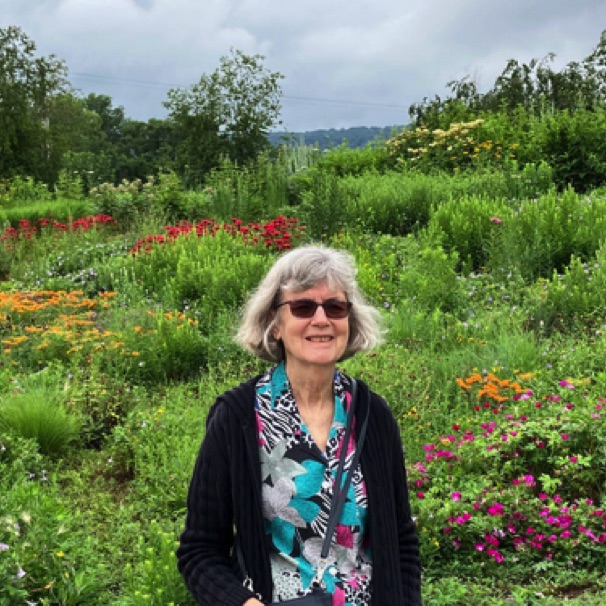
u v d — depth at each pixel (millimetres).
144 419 5984
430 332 7738
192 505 2076
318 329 2092
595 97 27984
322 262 2121
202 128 28703
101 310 9391
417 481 4750
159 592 3496
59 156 40844
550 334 7934
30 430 5723
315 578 1987
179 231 12195
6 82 37875
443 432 5781
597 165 16297
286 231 12445
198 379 7492
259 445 2053
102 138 85625
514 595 3871
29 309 8820
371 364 6773
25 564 3605
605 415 5070
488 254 10664
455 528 4324
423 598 3848
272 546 2023
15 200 24578
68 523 3924
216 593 1995
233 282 9453
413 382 6348
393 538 2070
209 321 8570
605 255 9156
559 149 16844
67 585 3631
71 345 7723
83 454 5883
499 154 17750
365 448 2098
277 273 2166
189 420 6016
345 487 2033
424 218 13695
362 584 2031
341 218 13305
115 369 7262
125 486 5383
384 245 11289
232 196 17656
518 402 5660
